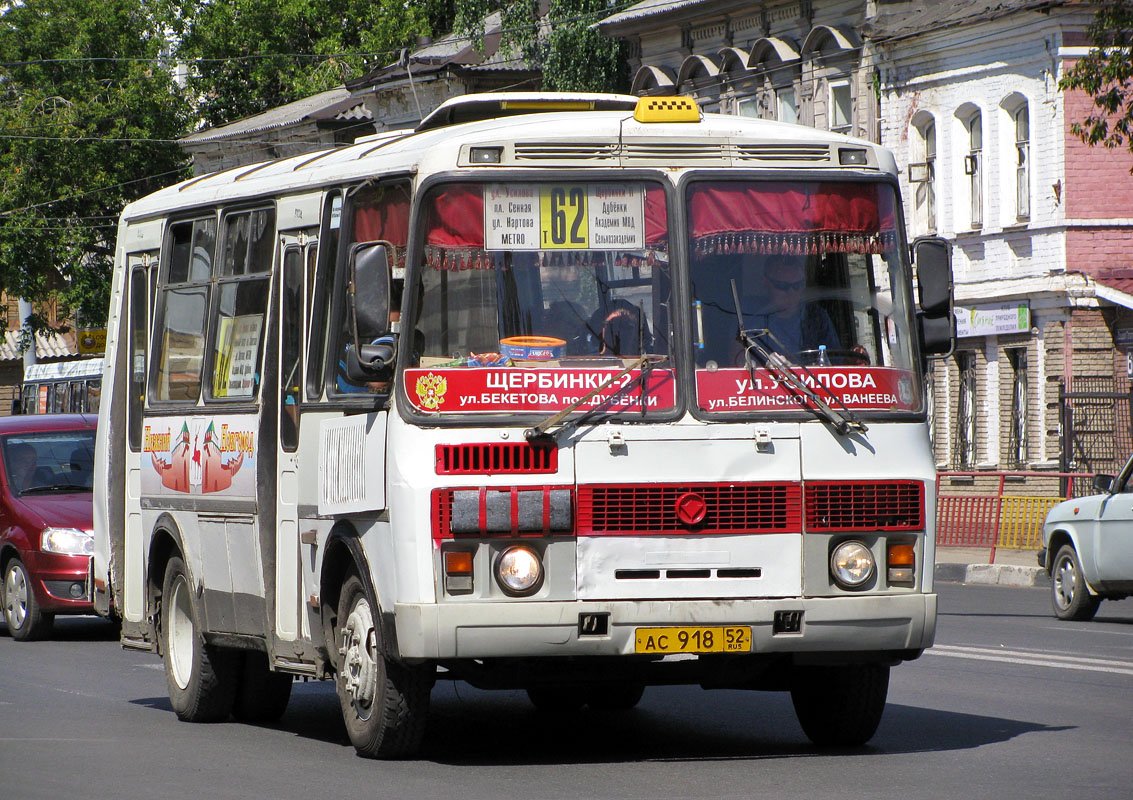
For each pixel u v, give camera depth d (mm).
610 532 10273
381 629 10562
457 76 59438
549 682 10578
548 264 10469
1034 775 10438
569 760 11188
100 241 65625
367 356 10320
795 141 10852
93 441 22422
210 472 13016
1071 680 15305
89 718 13711
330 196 11570
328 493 11227
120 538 14969
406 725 10828
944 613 22516
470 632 10109
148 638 14195
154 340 14289
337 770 10820
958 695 14336
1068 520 21922
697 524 10344
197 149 68250
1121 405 35969
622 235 10555
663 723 13141
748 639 10367
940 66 40562
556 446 10266
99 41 67312
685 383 10430
